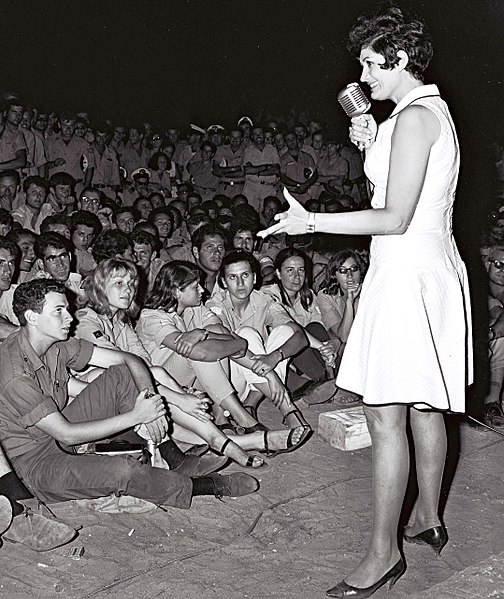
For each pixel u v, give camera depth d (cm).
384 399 262
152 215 773
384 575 273
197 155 1311
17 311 350
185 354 426
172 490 348
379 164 265
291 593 282
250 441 410
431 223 267
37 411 336
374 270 273
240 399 463
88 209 786
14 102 1085
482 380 500
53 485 338
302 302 559
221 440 396
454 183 271
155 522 340
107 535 327
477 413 490
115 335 438
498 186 1033
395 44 262
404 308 263
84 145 1160
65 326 352
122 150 1319
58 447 351
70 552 310
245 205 835
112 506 345
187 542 324
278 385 454
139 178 1193
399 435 270
